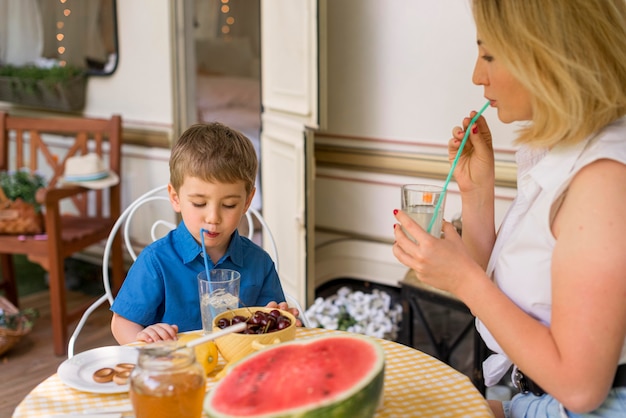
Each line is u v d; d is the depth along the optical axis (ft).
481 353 8.67
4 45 16.35
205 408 3.82
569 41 4.40
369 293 12.61
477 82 5.05
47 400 4.82
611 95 4.52
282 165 11.98
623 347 4.62
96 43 14.99
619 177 4.42
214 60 23.12
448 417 4.59
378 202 12.17
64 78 15.01
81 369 5.21
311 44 10.66
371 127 11.98
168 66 14.01
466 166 6.08
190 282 6.51
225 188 6.10
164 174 14.46
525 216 4.93
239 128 20.97
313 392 3.82
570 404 4.31
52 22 15.51
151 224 14.84
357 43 11.85
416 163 11.57
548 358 4.32
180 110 14.15
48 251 11.71
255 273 6.88
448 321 11.85
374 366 4.03
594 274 4.23
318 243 13.03
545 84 4.49
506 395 9.57
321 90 10.96
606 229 4.29
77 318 12.37
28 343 12.50
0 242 11.98
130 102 14.78
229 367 4.20
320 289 13.05
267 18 12.07
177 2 13.74
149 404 3.95
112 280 15.17
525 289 4.91
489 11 4.57
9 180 12.17
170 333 5.63
